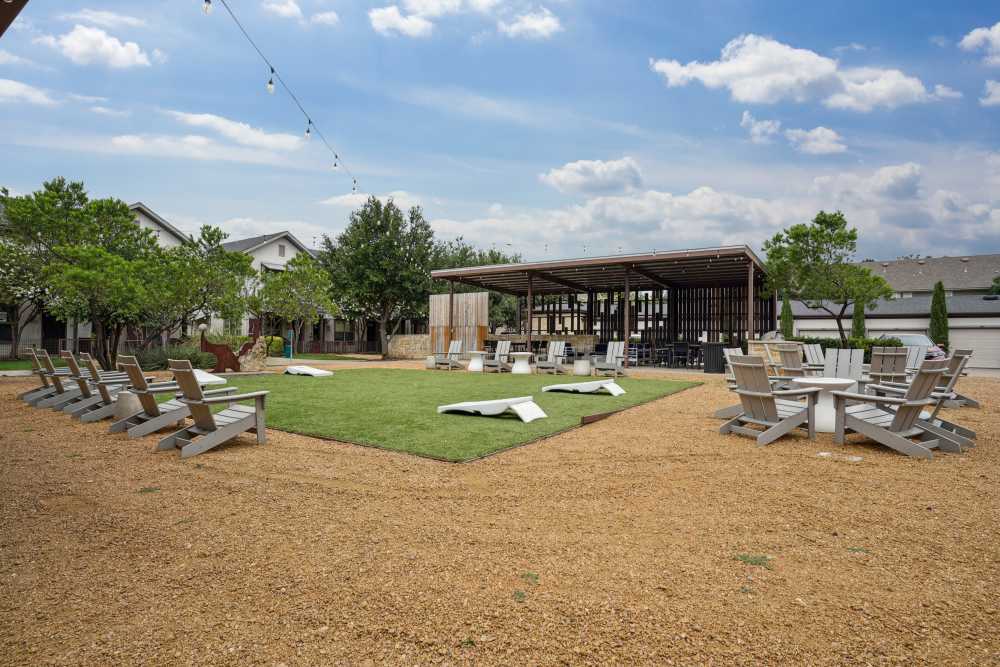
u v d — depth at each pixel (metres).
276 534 2.91
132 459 4.63
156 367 14.95
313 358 24.97
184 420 6.72
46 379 8.62
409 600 2.17
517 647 1.84
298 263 20.41
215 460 4.59
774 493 3.63
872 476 4.05
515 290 23.89
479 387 10.62
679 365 18.48
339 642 1.87
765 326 20.75
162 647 1.85
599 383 9.48
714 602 2.15
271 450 4.97
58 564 2.54
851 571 2.43
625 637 1.90
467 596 2.20
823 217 17.67
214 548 2.72
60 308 13.81
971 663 1.73
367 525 3.05
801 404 5.88
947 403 7.70
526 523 3.08
